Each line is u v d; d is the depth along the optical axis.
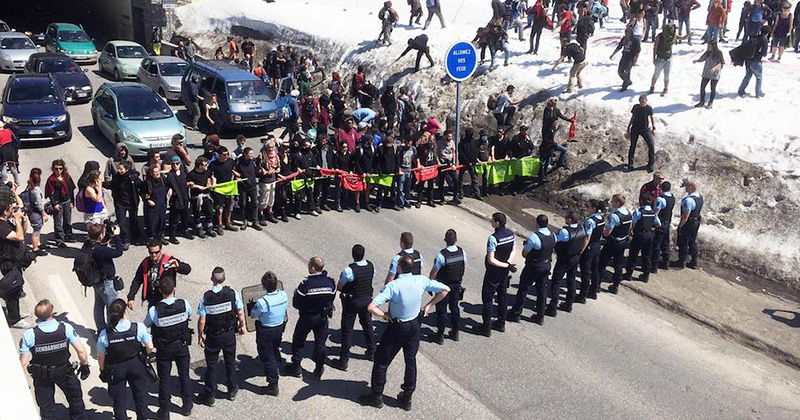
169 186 12.23
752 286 12.16
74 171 16.08
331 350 9.49
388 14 23.88
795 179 13.48
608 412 8.38
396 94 21.59
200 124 20.25
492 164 15.84
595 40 21.91
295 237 13.20
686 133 15.32
